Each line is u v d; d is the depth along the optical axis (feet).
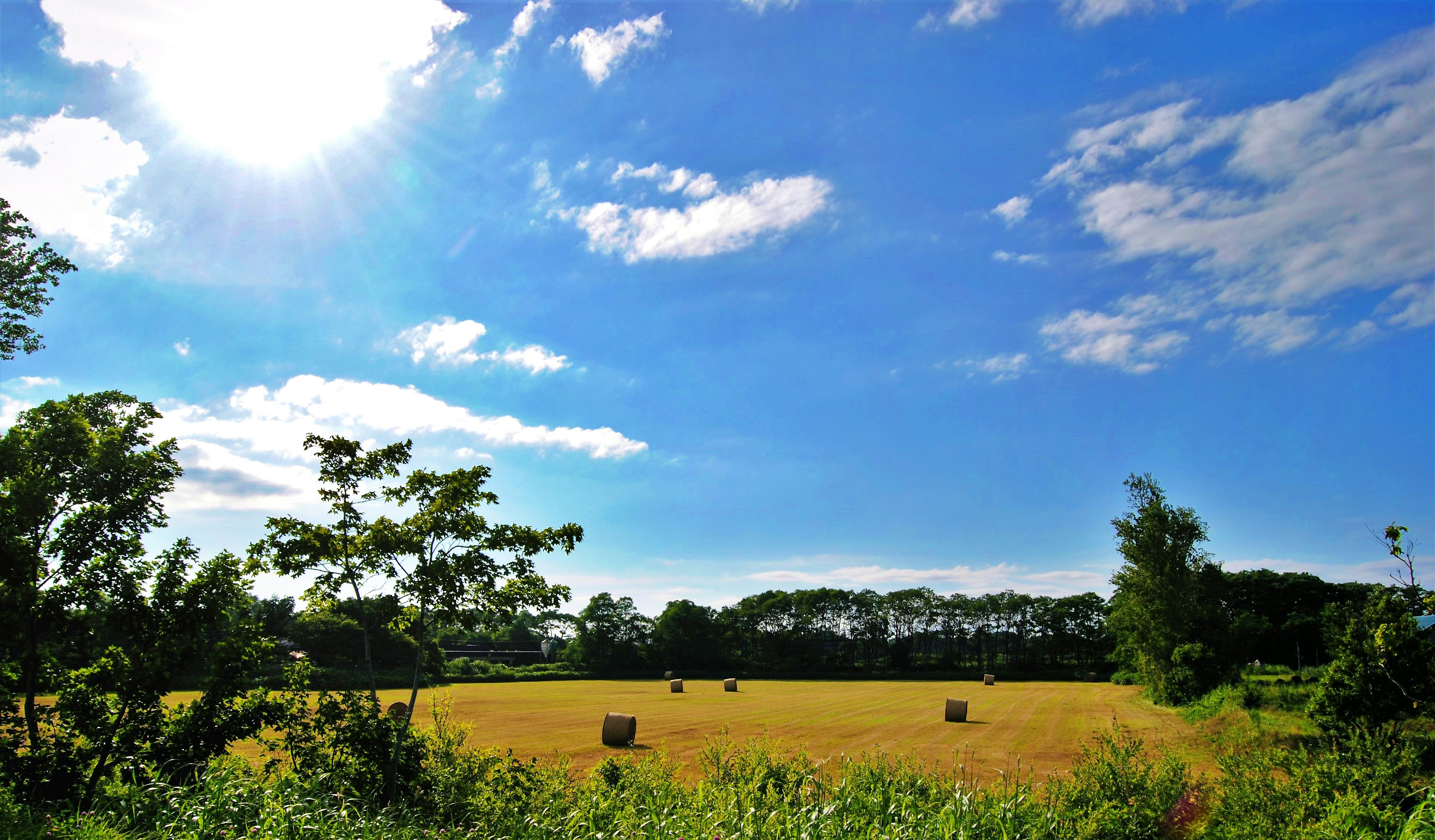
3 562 29.12
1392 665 47.57
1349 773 30.94
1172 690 136.67
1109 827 26.96
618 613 356.18
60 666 31.99
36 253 50.78
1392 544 26.96
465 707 151.53
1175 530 145.28
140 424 35.47
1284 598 276.62
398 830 26.84
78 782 28.89
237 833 23.07
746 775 35.65
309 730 32.58
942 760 76.79
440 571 34.96
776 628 371.35
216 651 31.99
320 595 35.55
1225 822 29.58
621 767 41.04
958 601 377.09
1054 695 193.36
